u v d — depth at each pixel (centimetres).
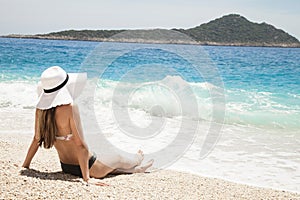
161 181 480
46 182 401
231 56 2717
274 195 472
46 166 499
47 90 432
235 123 942
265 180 548
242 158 650
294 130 878
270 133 846
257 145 740
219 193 459
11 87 1370
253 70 1986
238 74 1831
